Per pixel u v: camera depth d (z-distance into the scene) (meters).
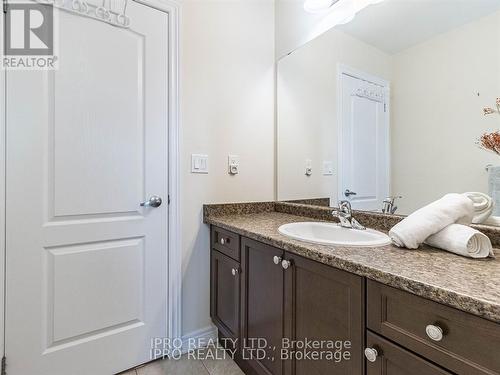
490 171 1.05
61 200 1.32
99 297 1.43
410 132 1.30
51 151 1.30
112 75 1.45
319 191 1.77
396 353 0.72
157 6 1.58
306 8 1.70
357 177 1.54
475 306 0.56
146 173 1.55
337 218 1.58
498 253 0.91
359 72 1.53
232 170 1.86
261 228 1.40
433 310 0.65
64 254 1.34
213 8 1.79
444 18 1.18
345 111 1.62
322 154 1.75
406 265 0.79
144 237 1.56
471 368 0.58
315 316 1.00
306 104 1.84
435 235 0.95
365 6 1.50
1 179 1.19
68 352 1.35
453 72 1.15
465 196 1.03
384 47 1.41
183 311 1.70
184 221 1.69
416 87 1.28
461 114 1.13
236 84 1.88
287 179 1.98
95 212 1.41
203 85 1.75
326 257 0.91
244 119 1.92
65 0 1.32
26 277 1.25
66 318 1.35
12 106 1.22
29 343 1.26
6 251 1.21
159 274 1.61
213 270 1.74
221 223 1.58
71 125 1.34
